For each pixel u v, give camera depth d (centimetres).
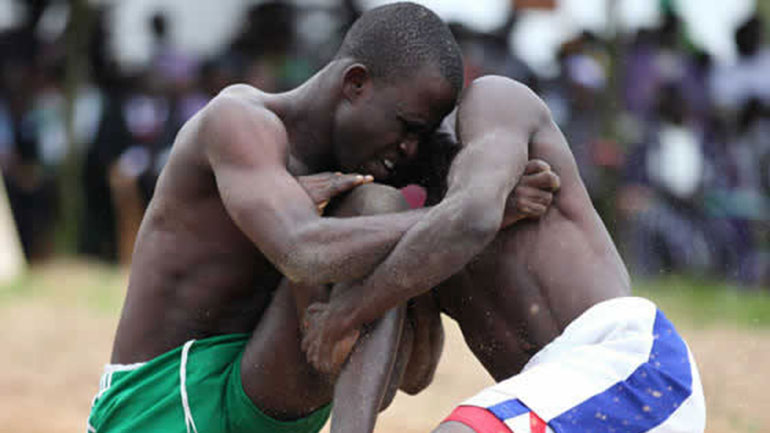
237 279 749
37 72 2398
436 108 711
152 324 753
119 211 2266
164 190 749
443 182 730
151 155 2192
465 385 1395
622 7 1967
